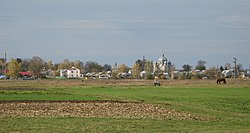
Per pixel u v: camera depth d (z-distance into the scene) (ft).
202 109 189.06
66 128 116.26
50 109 178.29
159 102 231.09
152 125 125.70
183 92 341.41
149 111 174.81
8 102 211.82
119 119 142.72
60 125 123.03
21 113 159.74
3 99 233.35
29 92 308.40
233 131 112.06
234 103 226.17
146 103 220.23
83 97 265.13
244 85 487.20
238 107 201.16
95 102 221.25
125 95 300.40
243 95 298.15
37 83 533.14
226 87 441.27
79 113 163.32
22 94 289.74
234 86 463.83
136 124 127.75
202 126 124.98
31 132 108.17
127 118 146.92
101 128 116.98
